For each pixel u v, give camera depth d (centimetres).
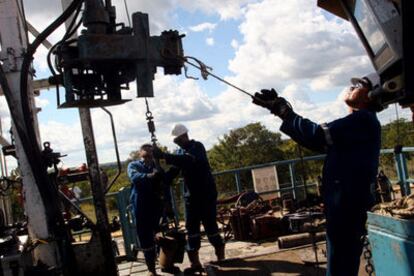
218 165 4100
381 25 273
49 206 475
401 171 838
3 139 670
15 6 485
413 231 269
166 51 391
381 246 301
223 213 911
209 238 661
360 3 305
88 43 376
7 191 601
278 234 820
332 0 358
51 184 478
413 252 269
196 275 659
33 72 523
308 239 669
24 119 459
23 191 497
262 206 887
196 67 399
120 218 810
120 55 381
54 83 413
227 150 4094
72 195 666
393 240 287
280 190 972
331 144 384
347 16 347
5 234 464
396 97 291
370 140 386
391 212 292
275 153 3981
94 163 575
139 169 674
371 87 393
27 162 491
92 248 556
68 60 382
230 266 605
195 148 653
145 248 658
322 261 575
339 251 394
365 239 395
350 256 393
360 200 387
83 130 576
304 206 844
